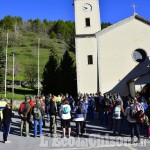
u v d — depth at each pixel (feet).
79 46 115.14
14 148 42.60
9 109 48.29
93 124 67.77
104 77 110.63
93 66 113.50
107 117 67.21
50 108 53.62
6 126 47.62
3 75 180.24
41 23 606.14
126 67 110.83
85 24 118.52
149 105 47.60
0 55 181.78
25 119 53.42
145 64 109.81
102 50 111.65
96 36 112.06
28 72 234.58
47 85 187.83
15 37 439.63
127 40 111.86
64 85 181.57
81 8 119.55
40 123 52.70
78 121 51.11
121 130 57.52
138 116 44.14
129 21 112.57
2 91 183.11
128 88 109.50
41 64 338.75
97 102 76.84
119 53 111.34
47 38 507.30
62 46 441.68
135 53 112.16
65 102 50.55
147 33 112.06
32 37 492.54
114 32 112.16
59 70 188.96
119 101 52.90
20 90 213.46
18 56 363.76
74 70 185.06
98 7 119.24
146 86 94.32
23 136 53.11
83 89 112.37
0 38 252.01
